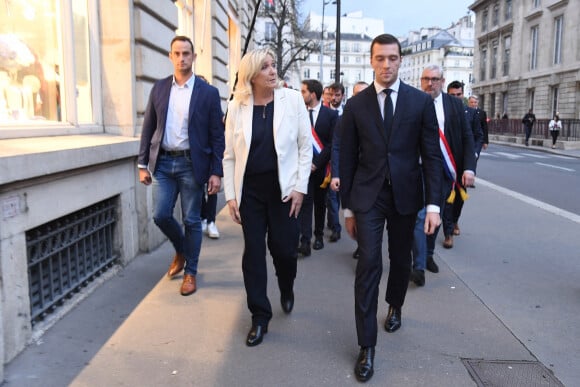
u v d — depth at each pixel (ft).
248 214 11.30
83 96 17.06
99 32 17.70
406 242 11.08
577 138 96.12
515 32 142.72
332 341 11.39
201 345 11.12
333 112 18.84
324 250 19.48
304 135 11.32
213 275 15.81
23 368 10.03
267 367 10.21
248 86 10.92
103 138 16.03
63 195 12.42
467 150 16.99
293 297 12.97
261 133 10.97
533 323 12.50
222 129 14.53
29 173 10.40
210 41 33.24
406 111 10.30
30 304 11.51
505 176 45.09
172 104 14.01
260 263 11.43
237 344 11.18
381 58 10.19
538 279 15.88
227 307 13.26
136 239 17.78
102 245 15.71
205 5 32.01
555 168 53.57
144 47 18.51
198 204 14.42
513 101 144.36
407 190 10.38
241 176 11.07
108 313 12.86
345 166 10.87
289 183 11.09
